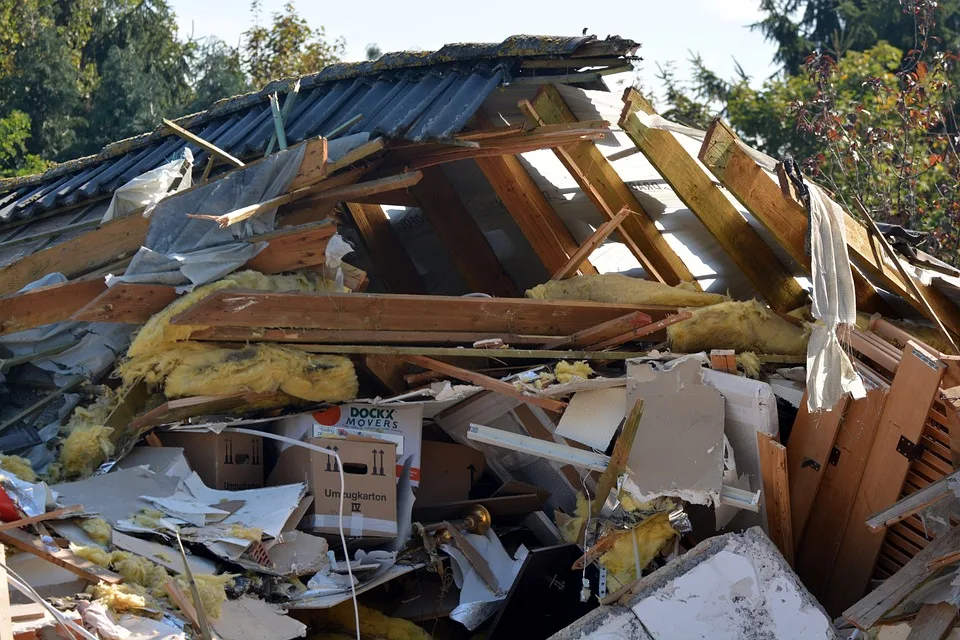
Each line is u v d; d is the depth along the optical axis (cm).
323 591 506
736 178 609
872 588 562
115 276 572
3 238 819
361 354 596
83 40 2638
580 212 773
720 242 668
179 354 556
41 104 2331
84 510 477
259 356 560
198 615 424
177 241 598
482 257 802
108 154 897
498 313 613
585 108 732
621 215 695
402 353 591
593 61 666
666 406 560
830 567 576
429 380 610
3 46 2366
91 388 616
